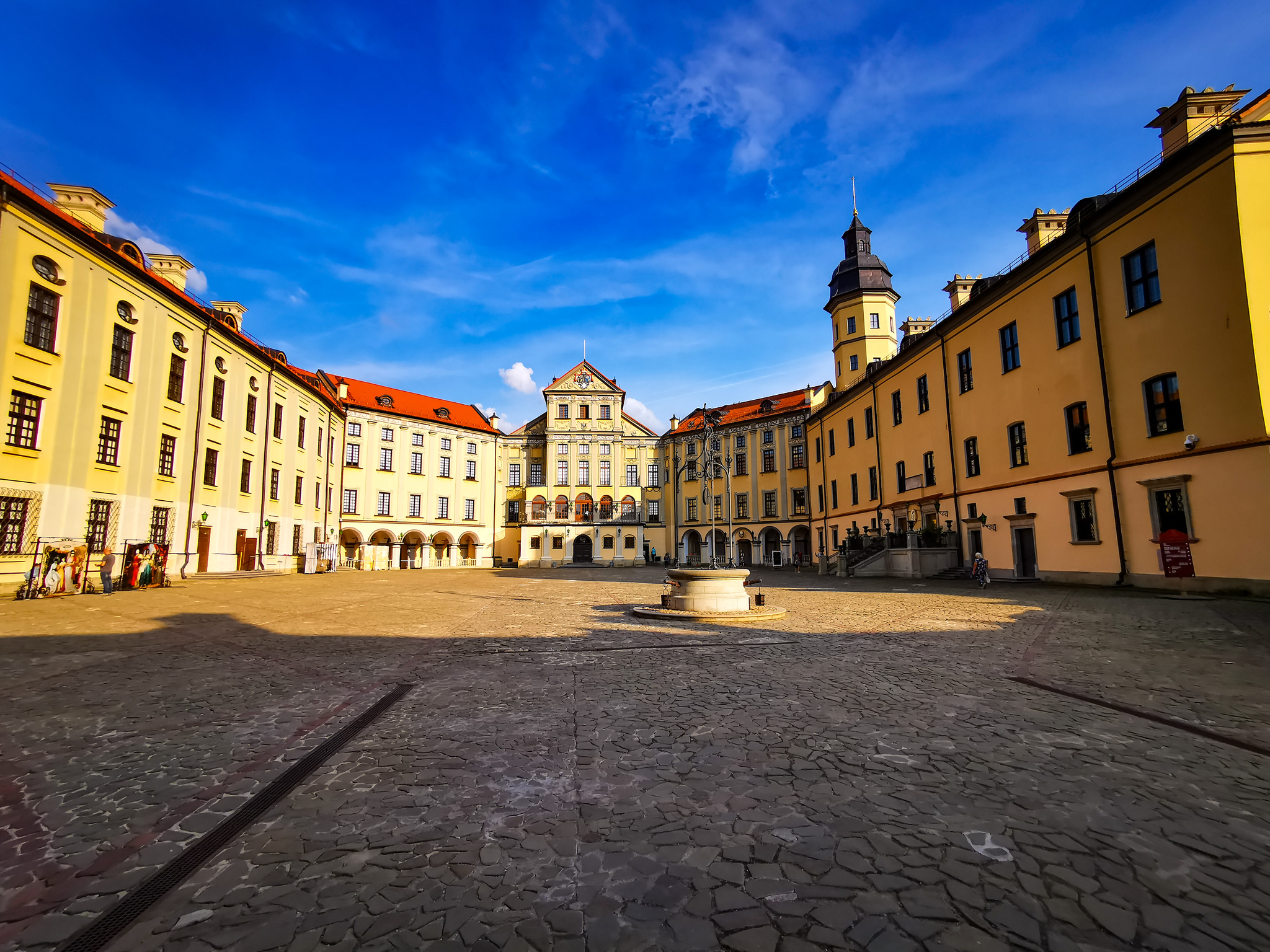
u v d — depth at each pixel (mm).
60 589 20672
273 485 37656
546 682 7902
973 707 6461
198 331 29031
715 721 6086
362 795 4414
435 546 60688
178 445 27531
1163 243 18031
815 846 3582
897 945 2668
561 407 65750
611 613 16359
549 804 4219
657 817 4004
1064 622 12516
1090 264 20594
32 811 4207
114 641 11406
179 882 3303
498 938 2775
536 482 67938
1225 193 16312
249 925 2906
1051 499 22562
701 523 60531
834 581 29812
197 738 5777
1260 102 16562
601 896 3105
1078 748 5164
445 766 4977
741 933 2777
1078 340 21297
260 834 3842
